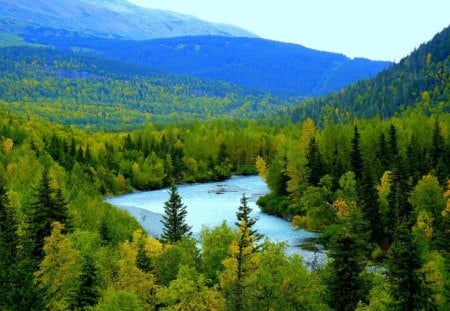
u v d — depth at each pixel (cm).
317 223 7912
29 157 10169
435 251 5000
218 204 11156
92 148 15500
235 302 3366
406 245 3384
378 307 3397
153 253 4628
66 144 14175
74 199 7575
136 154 15900
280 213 9488
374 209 6819
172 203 7038
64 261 4044
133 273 4053
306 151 10812
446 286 4066
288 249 7069
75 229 5600
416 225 6141
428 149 9994
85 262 3947
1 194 5531
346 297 3794
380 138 10181
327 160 10356
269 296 3428
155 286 4038
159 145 16875
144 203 11869
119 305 3403
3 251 4109
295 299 3450
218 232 4766
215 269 4384
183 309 3294
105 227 6341
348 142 10669
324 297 3812
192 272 3459
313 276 4084
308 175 9369
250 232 3638
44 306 3148
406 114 17038
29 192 6888
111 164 14675
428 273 3606
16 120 15900
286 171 9862
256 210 10244
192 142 17225
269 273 3534
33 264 3888
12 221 4747
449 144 10169
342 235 3931
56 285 3938
